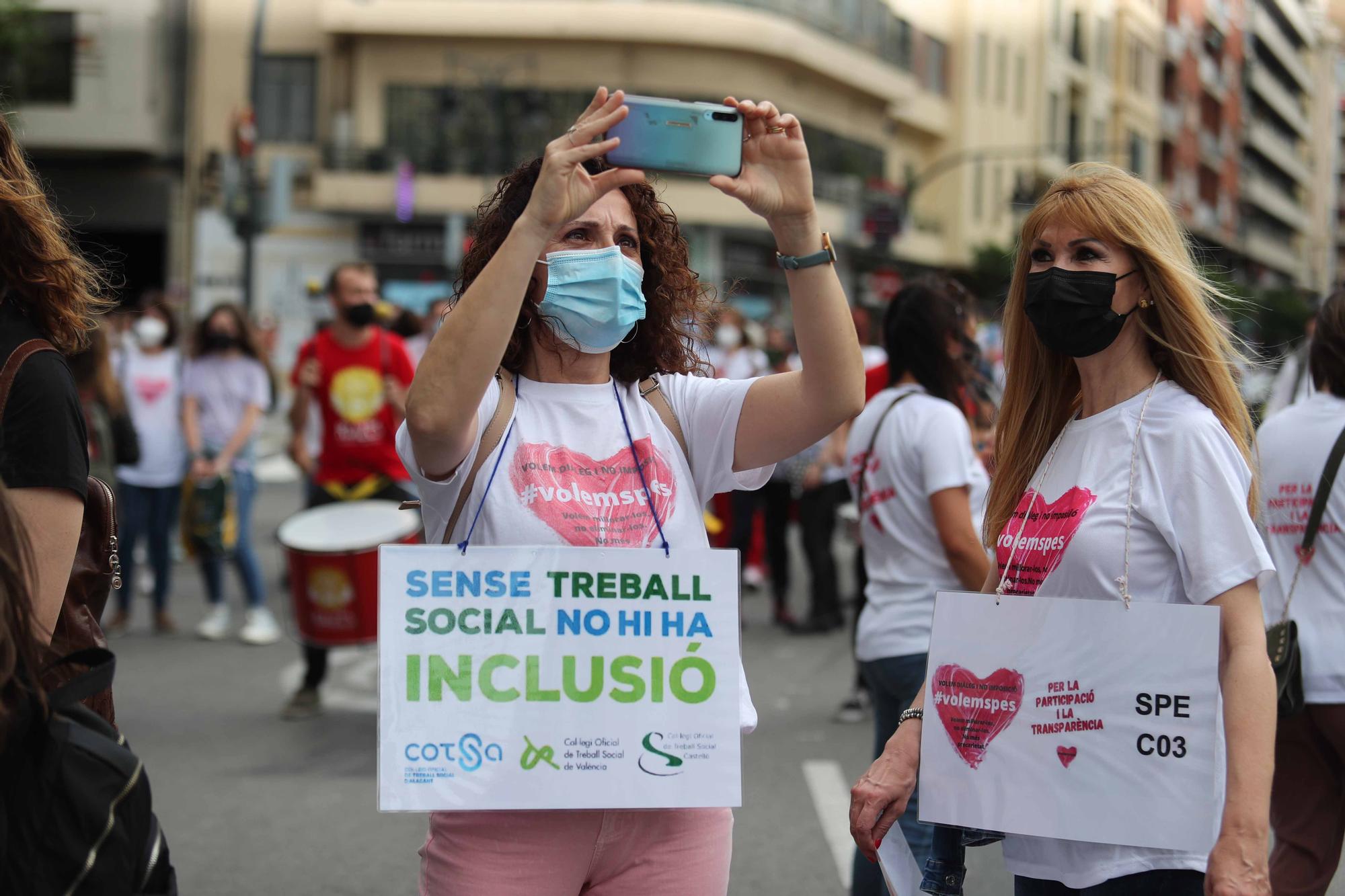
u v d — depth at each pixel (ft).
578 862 7.77
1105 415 8.34
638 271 7.86
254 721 22.21
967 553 12.40
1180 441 7.94
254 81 66.13
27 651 6.37
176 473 28.96
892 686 12.85
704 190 108.47
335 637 21.25
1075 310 8.23
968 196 150.30
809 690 24.88
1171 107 203.51
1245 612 7.70
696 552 7.76
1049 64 165.37
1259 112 268.82
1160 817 7.66
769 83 118.21
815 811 17.61
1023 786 8.02
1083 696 7.88
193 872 15.37
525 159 8.43
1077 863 7.97
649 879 7.83
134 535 28.81
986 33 152.76
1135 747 7.74
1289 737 11.46
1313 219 306.76
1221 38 227.81
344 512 22.00
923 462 12.57
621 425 8.03
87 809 6.41
